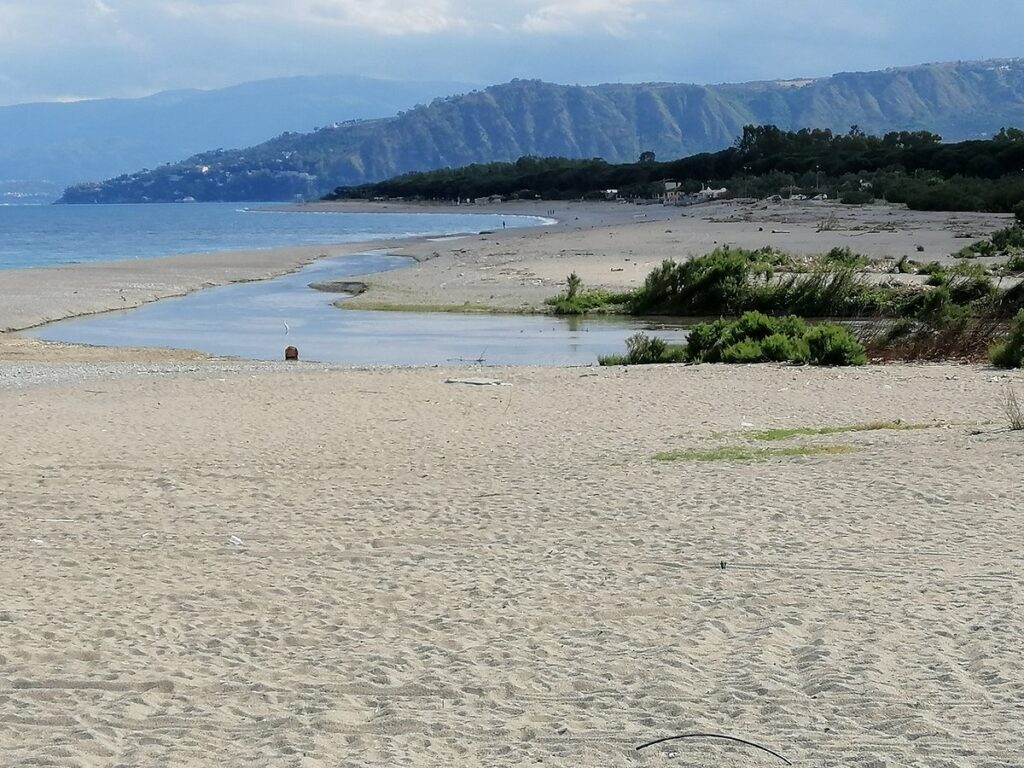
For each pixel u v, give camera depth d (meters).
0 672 7.25
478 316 42.84
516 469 15.02
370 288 51.69
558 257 63.88
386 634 8.05
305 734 6.07
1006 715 6.08
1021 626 7.66
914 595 8.63
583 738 5.94
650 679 6.91
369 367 28.83
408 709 6.46
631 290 47.19
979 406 19.41
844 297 40.91
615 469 14.74
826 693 6.53
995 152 134.75
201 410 21.52
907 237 70.25
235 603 8.98
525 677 7.01
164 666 7.37
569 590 9.13
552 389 23.52
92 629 8.24
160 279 56.72
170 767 5.61
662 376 25.12
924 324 30.70
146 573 10.07
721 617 8.27
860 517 11.40
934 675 6.79
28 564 10.46
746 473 13.98
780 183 151.88
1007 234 60.59
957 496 12.06
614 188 194.62
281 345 35.59
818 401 20.80
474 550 10.67
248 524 12.05
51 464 15.91
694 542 10.66
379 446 17.16
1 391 24.91
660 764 5.57
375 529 11.67
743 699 6.50
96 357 32.16
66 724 6.30
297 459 16.14
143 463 15.95
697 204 148.62
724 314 41.94
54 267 63.44
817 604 8.50
